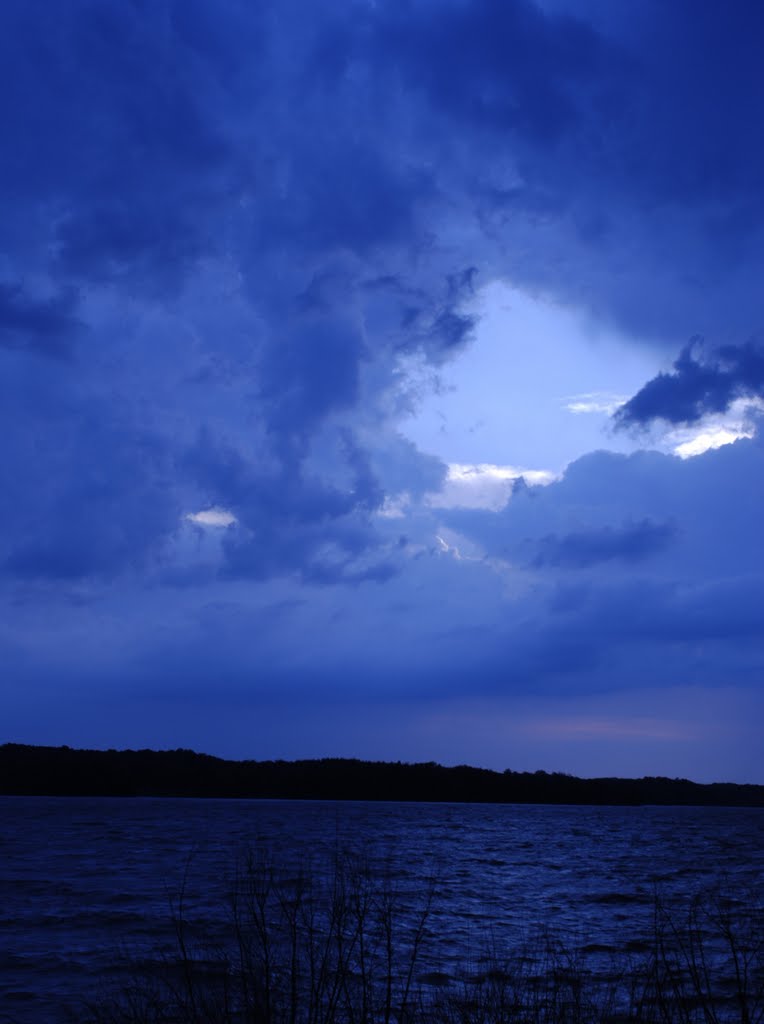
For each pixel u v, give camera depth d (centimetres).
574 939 1802
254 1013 711
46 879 3253
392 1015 852
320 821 8912
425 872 3497
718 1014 802
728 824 13112
